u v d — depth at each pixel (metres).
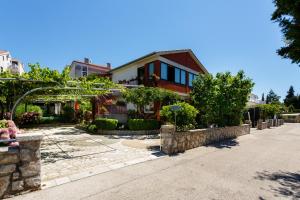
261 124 22.12
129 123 14.73
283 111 47.59
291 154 9.22
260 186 5.12
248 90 13.23
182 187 4.90
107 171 5.96
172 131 8.48
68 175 5.54
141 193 4.50
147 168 6.34
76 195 4.31
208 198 4.33
